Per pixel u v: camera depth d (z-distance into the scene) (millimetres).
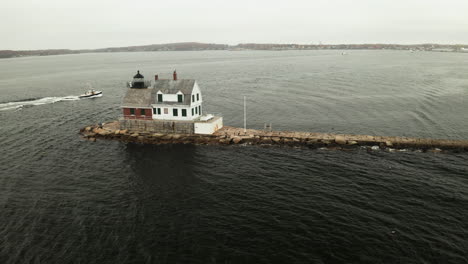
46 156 49344
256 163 45656
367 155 48125
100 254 26781
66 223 31250
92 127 62719
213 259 26047
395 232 29062
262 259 25984
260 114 74250
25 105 88500
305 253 26562
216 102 88750
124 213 33031
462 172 41812
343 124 64875
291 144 52719
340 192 36594
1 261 25922
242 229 29922
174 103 57812
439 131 59781
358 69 172500
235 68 198375
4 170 43844
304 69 177375
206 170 43531
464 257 25828
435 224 30250
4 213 32938
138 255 26625
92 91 104062
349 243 27656
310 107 80000
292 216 31812
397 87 108125
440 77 134500
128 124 59781
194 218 31891
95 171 43781
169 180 40688
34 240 28609
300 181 39594
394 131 60094
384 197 35344
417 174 41312
